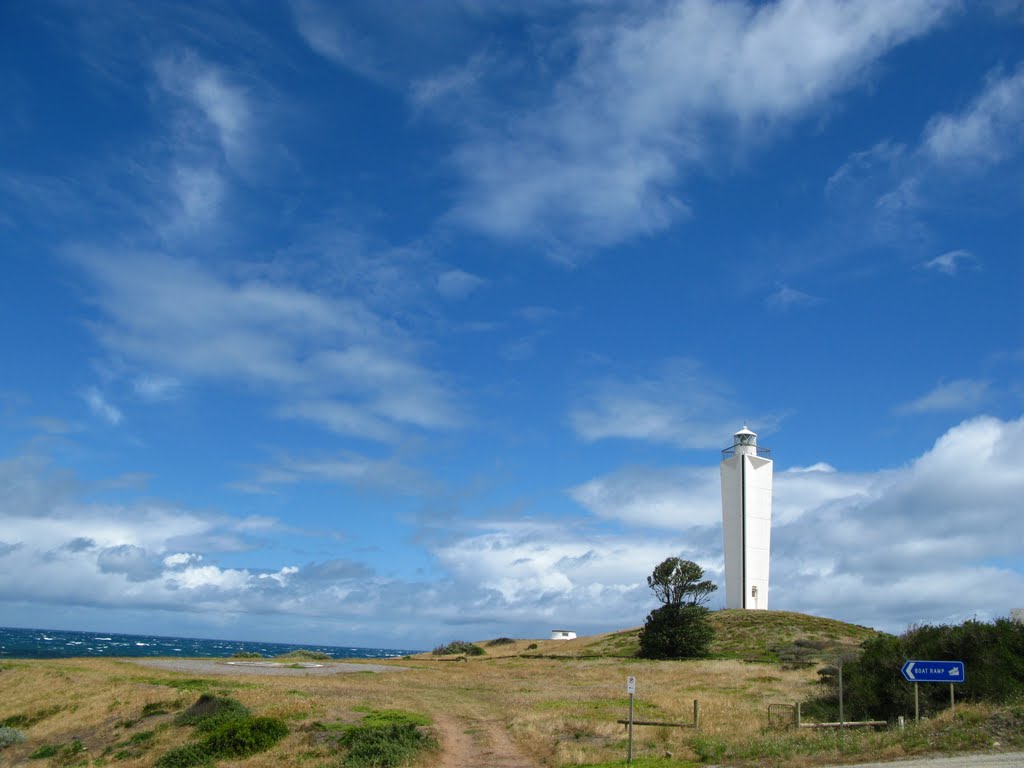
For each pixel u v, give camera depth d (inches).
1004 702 1033.5
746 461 4471.0
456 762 1125.1
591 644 4109.3
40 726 1552.7
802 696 1726.1
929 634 1316.4
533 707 1608.0
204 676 2058.3
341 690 1866.4
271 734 1277.1
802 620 4001.0
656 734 1208.2
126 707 1562.5
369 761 1113.4
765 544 4434.1
